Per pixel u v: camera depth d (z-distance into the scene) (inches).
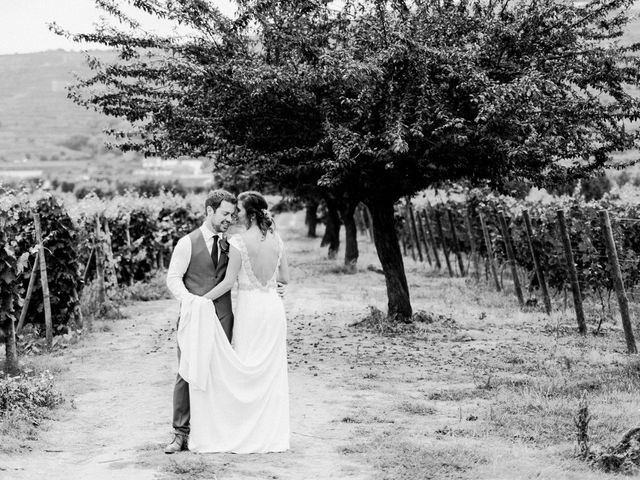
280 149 525.3
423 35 485.7
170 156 529.7
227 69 475.8
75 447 278.4
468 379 388.8
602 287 666.2
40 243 500.4
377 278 941.8
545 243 677.3
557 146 486.3
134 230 842.8
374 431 293.3
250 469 242.8
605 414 303.6
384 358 446.9
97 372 422.3
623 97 511.8
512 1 518.6
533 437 278.7
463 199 924.0
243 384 266.4
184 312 265.6
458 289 804.6
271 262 275.0
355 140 470.6
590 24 557.6
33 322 529.0
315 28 518.9
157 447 272.7
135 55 510.3
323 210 1884.8
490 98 448.5
